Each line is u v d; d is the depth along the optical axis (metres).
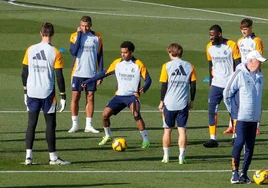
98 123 37.16
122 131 35.28
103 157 29.84
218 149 31.83
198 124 37.06
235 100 27.58
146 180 25.80
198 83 46.66
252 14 70.50
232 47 32.88
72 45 35.06
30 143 28.16
